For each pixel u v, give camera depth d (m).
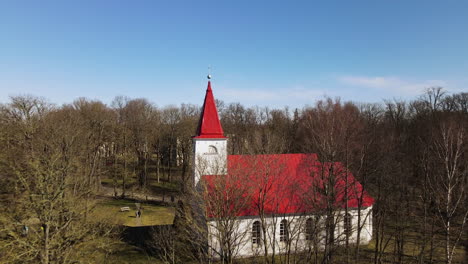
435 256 31.00
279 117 89.56
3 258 22.45
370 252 32.59
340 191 31.86
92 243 26.45
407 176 34.25
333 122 32.78
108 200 60.12
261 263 29.55
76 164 32.44
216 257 29.42
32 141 40.72
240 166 27.88
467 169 29.36
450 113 67.62
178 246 30.22
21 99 45.00
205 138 33.62
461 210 29.61
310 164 33.38
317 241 25.11
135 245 35.44
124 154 68.31
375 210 35.62
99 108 71.94
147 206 56.84
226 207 23.97
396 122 76.88
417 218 35.16
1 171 32.34
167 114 82.50
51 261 22.62
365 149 33.44
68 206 24.53
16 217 23.39
